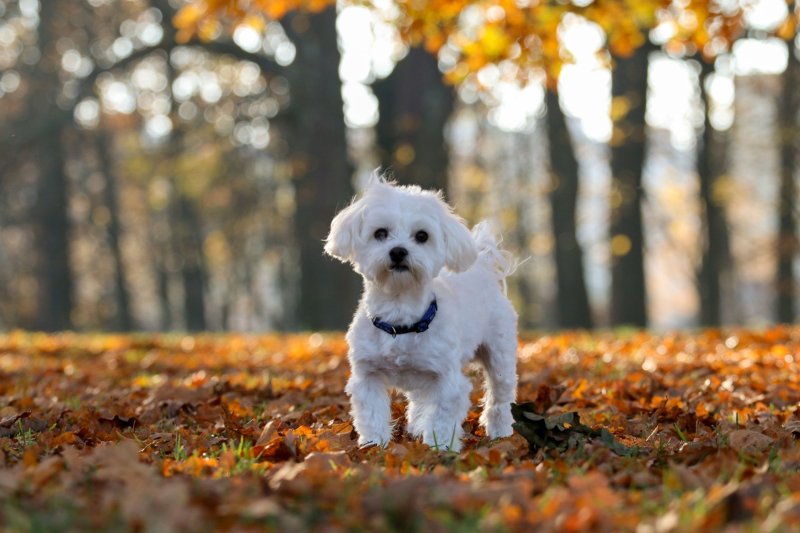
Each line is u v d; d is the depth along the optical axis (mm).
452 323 5230
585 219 27750
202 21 14039
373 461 4656
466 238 5574
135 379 9148
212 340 15180
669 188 32094
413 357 5113
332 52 20234
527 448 5016
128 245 41281
